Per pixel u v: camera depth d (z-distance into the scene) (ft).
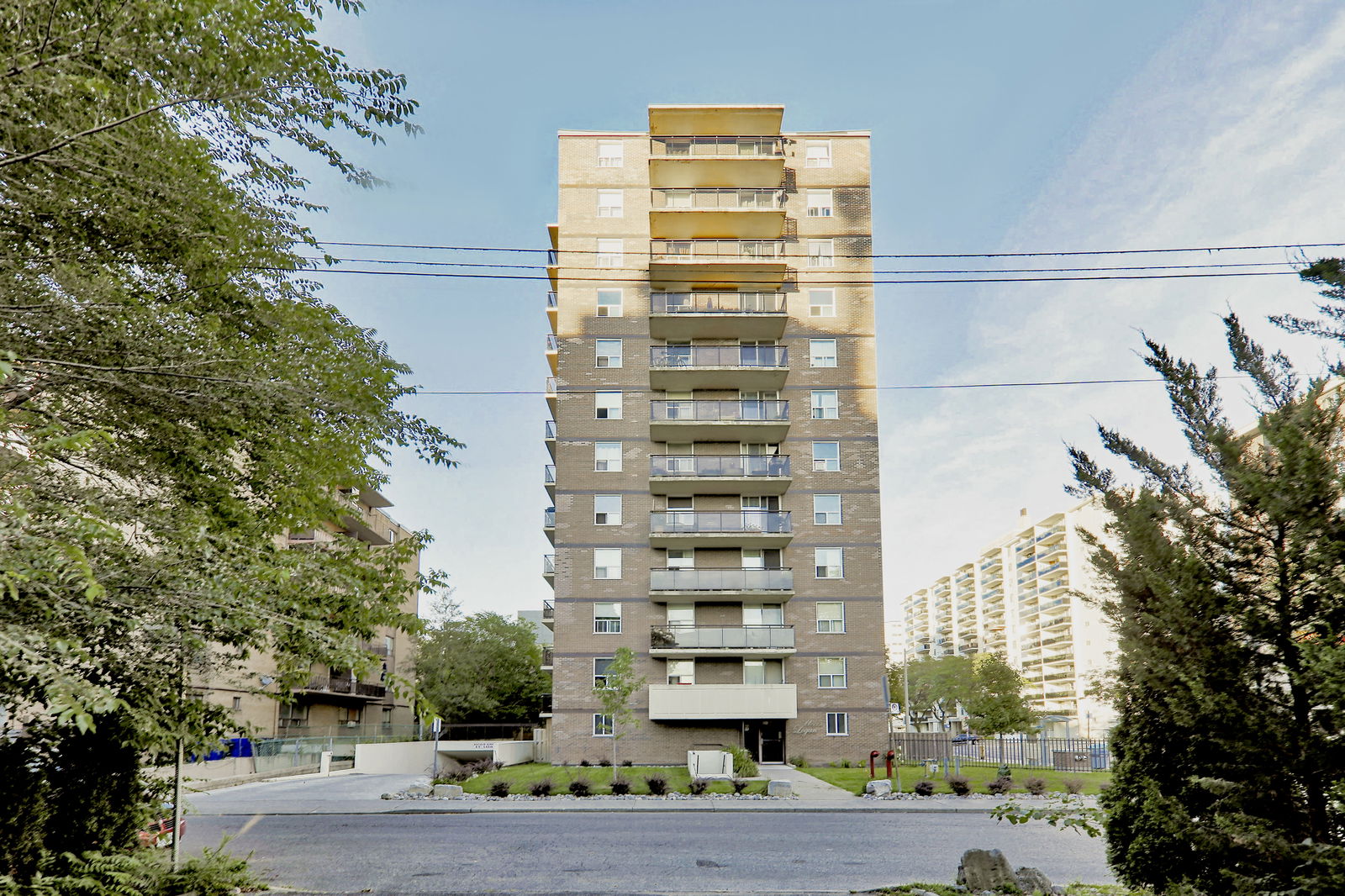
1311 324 20.67
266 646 29.37
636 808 73.77
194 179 28.66
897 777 88.63
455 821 65.62
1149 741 25.75
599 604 120.16
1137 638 21.89
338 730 168.96
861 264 130.31
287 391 30.12
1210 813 23.63
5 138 23.29
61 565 20.77
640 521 122.42
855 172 132.98
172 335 28.22
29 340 26.18
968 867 34.40
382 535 173.47
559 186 131.34
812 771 107.45
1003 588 476.54
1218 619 21.04
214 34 23.85
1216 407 22.02
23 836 27.68
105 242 29.32
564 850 49.16
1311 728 19.69
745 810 73.31
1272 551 20.93
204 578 25.77
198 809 72.84
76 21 22.26
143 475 31.83
